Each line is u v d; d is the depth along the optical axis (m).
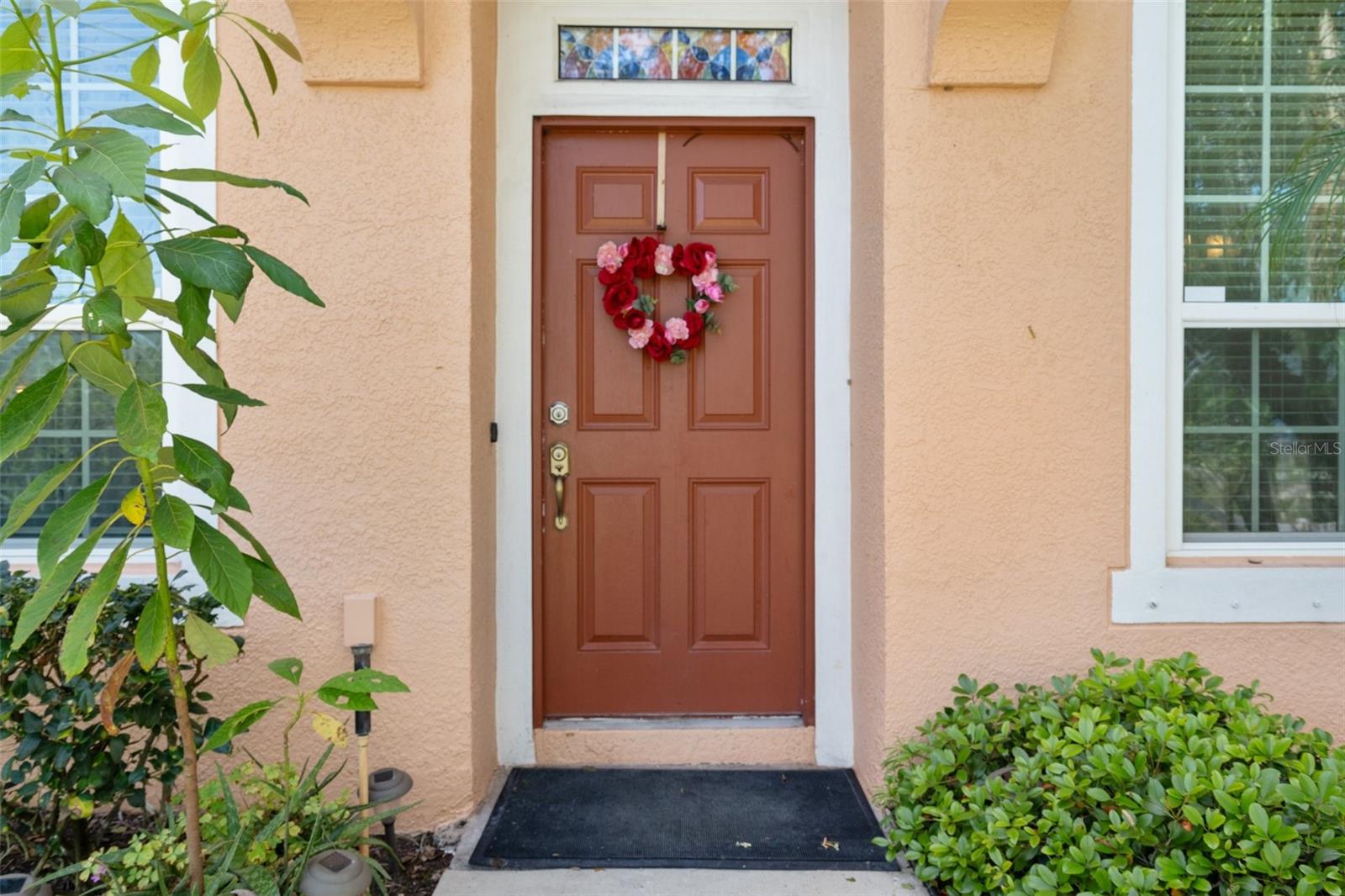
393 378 2.49
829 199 2.86
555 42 2.86
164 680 2.07
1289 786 1.70
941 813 2.00
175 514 1.57
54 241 1.52
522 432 2.83
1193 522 2.71
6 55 1.64
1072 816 1.94
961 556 2.52
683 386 2.94
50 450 2.71
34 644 2.01
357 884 1.86
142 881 1.81
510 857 2.30
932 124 2.50
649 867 2.26
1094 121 2.52
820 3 2.86
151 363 2.61
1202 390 2.70
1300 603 2.54
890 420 2.50
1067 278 2.53
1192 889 1.69
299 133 2.47
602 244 2.92
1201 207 2.68
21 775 2.03
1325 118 2.68
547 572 2.92
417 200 2.48
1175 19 2.58
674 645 2.95
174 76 2.67
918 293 2.50
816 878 2.21
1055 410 2.53
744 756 2.87
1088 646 2.54
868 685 2.65
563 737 2.86
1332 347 2.69
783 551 2.95
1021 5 2.36
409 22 2.37
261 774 2.40
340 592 2.49
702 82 2.86
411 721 2.50
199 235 1.62
